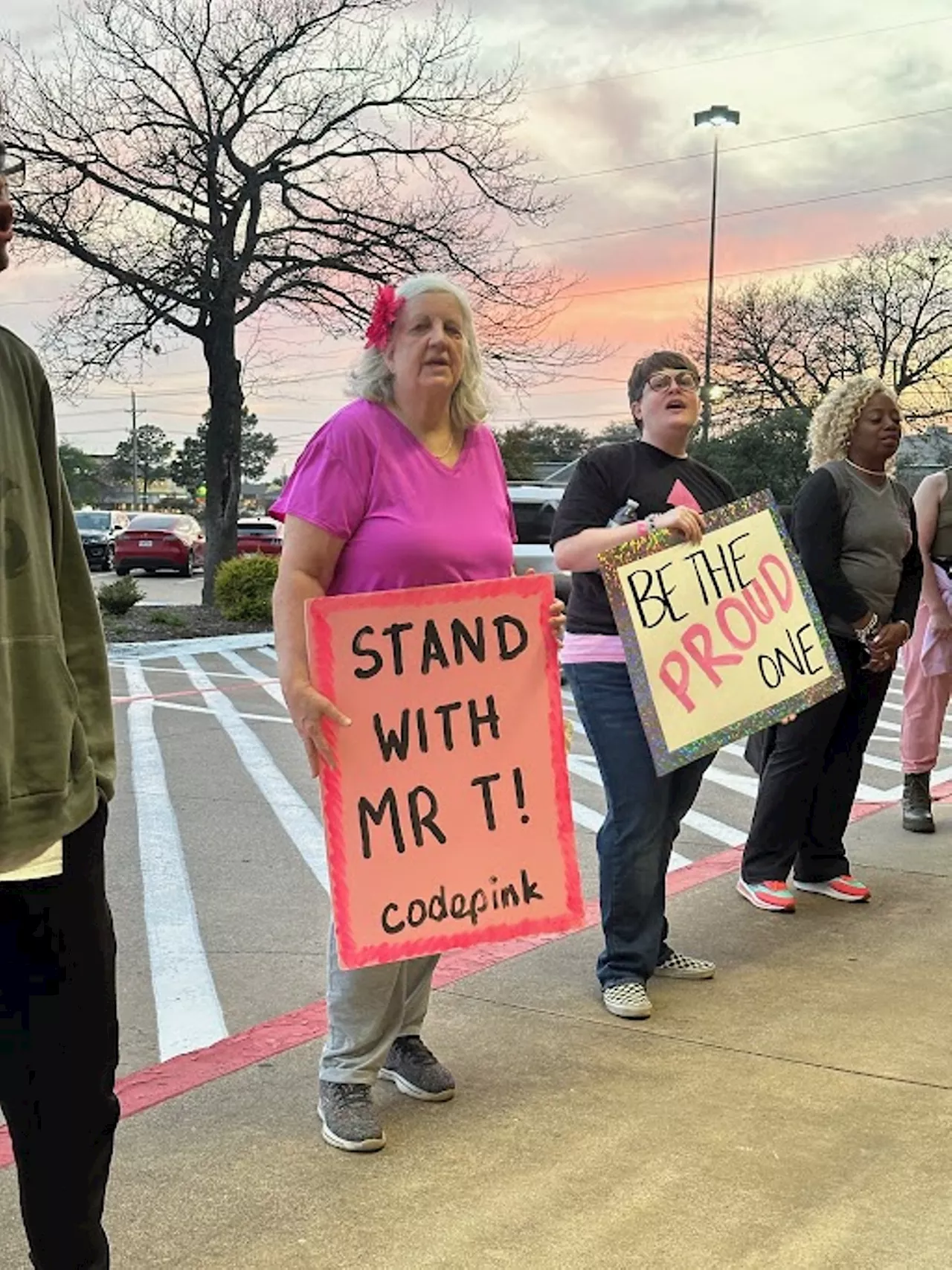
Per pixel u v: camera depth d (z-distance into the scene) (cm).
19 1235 266
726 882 537
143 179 1856
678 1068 350
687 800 409
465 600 308
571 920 318
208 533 1975
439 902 307
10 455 186
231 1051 363
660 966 422
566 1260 258
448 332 303
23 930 193
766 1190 285
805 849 511
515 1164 297
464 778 310
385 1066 338
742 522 414
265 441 8175
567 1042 369
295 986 426
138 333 1945
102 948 202
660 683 388
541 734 318
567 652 407
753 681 404
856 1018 385
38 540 191
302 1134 312
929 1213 276
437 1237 266
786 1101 329
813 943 456
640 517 402
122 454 10719
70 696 194
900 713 1079
